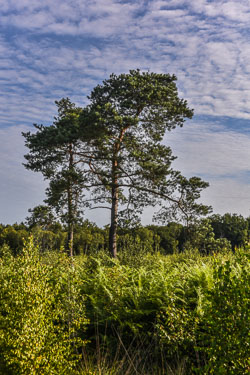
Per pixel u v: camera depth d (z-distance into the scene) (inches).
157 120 761.6
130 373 210.7
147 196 753.0
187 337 194.2
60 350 181.5
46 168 789.2
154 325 228.1
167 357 217.2
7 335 173.0
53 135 751.7
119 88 735.7
